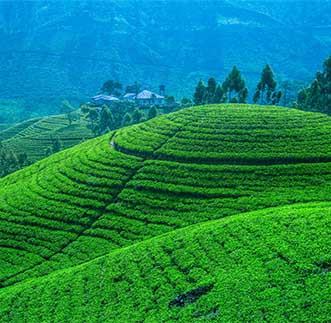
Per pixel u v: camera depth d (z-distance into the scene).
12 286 48.47
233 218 47.03
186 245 43.22
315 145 63.06
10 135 168.62
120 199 61.09
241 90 106.38
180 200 57.84
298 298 30.31
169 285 37.78
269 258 36.19
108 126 129.00
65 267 50.47
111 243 53.28
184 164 64.12
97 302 38.94
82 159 75.62
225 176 60.00
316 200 51.44
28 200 66.44
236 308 31.28
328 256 33.66
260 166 60.62
